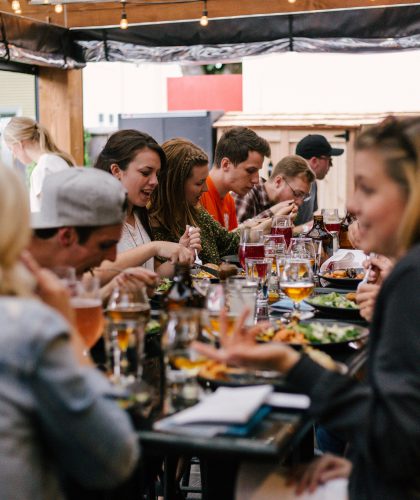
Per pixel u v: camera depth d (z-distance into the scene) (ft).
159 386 5.97
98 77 40.42
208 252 14.10
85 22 20.38
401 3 18.52
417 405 4.79
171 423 5.02
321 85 31.78
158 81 40.73
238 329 5.67
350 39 18.95
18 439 4.23
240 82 34.40
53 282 5.19
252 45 19.62
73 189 6.81
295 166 18.12
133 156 11.11
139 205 11.38
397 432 4.78
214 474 6.29
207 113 26.86
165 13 19.97
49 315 4.32
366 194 5.41
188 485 11.36
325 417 5.18
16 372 4.20
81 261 7.04
